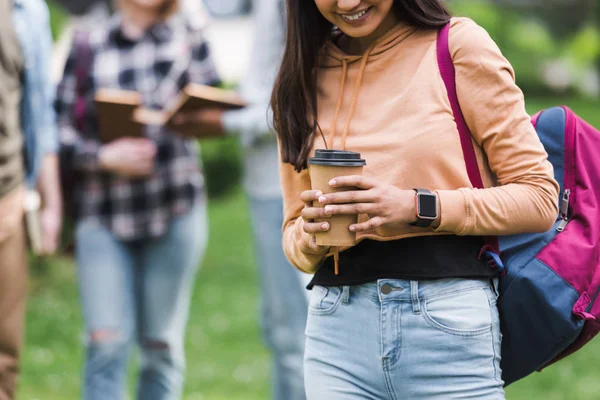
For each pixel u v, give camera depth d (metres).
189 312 12.42
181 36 6.67
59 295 12.82
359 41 3.76
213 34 32.91
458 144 3.51
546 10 34.34
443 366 3.49
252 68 6.44
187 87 6.21
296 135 3.77
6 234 5.55
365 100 3.65
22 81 5.72
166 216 6.41
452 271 3.50
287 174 3.92
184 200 6.45
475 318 3.51
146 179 6.35
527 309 3.63
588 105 26.78
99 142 6.41
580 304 3.59
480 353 3.51
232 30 33.12
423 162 3.50
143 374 6.62
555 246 3.65
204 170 19.98
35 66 5.75
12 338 5.68
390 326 3.52
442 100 3.51
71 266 13.98
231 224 18.03
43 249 6.24
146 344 6.58
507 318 3.67
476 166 3.53
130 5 6.56
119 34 6.57
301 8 3.76
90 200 6.35
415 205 3.41
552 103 27.12
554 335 3.64
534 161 3.47
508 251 3.66
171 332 6.57
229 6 33.38
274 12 6.32
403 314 3.51
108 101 6.14
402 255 3.52
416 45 3.61
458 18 3.62
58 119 6.46
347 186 3.40
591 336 3.73
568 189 3.75
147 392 6.60
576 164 3.75
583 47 30.50
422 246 3.52
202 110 6.27
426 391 3.52
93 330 6.22
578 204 3.73
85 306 6.29
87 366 6.27
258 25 6.43
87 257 6.31
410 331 3.51
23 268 5.71
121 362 6.30
